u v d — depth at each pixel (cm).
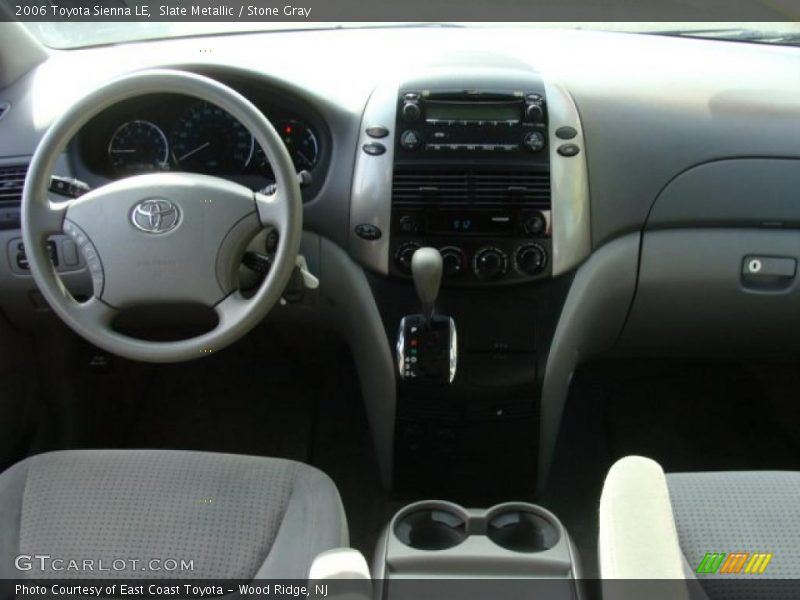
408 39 238
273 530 154
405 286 208
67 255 206
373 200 204
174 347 165
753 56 229
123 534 152
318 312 223
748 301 217
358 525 234
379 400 213
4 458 230
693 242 212
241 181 214
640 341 233
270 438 268
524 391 207
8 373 226
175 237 162
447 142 202
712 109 212
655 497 126
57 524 154
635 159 209
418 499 227
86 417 254
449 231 203
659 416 276
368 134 205
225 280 165
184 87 159
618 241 212
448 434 212
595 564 221
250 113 160
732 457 261
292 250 164
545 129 202
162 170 213
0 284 212
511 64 219
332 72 216
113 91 159
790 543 138
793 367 262
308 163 213
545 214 201
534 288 205
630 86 215
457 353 206
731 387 288
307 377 291
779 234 212
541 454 214
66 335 235
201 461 168
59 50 235
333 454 261
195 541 151
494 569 154
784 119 210
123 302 166
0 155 208
